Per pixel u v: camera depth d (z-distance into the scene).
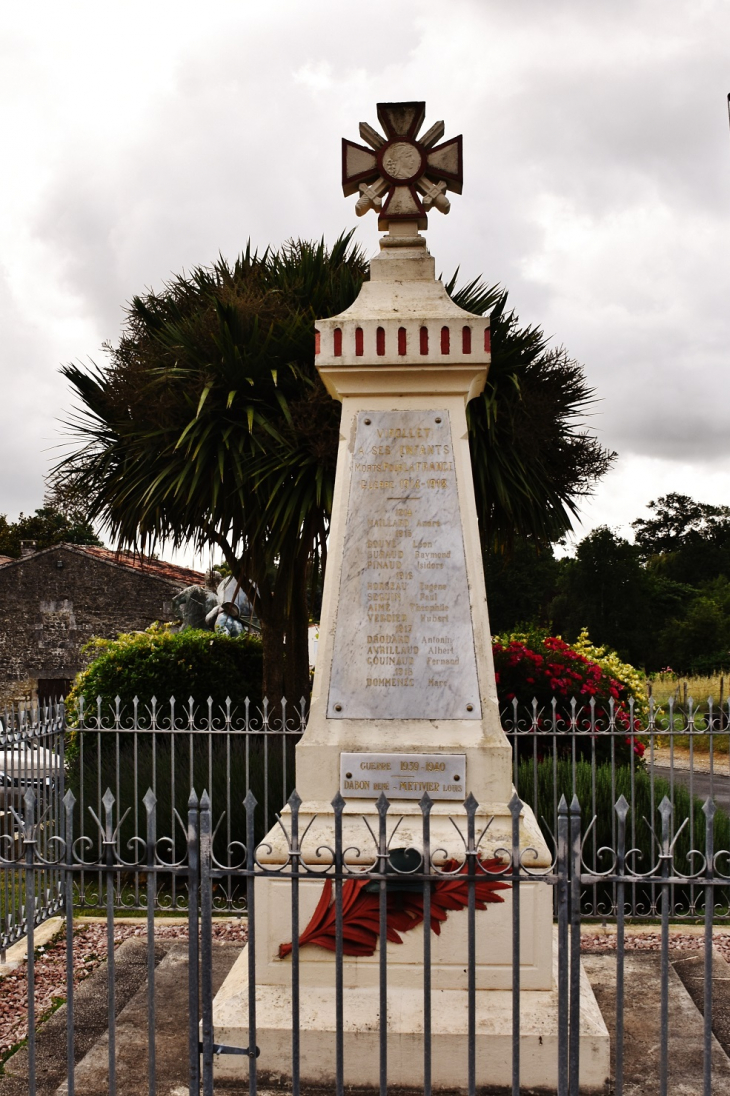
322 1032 3.57
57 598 24.11
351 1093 3.54
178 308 9.45
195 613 15.76
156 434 8.24
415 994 3.76
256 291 8.65
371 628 4.18
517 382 7.95
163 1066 3.85
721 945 5.51
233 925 6.00
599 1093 3.52
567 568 34.72
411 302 4.35
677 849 6.75
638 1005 4.48
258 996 3.79
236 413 8.21
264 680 8.81
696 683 21.92
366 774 4.05
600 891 6.70
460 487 4.24
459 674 4.12
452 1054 3.54
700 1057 3.92
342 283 8.45
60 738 6.24
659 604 34.78
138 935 5.75
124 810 7.30
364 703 4.13
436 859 3.78
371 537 4.23
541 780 7.11
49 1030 4.32
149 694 8.89
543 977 3.78
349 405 4.32
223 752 7.87
